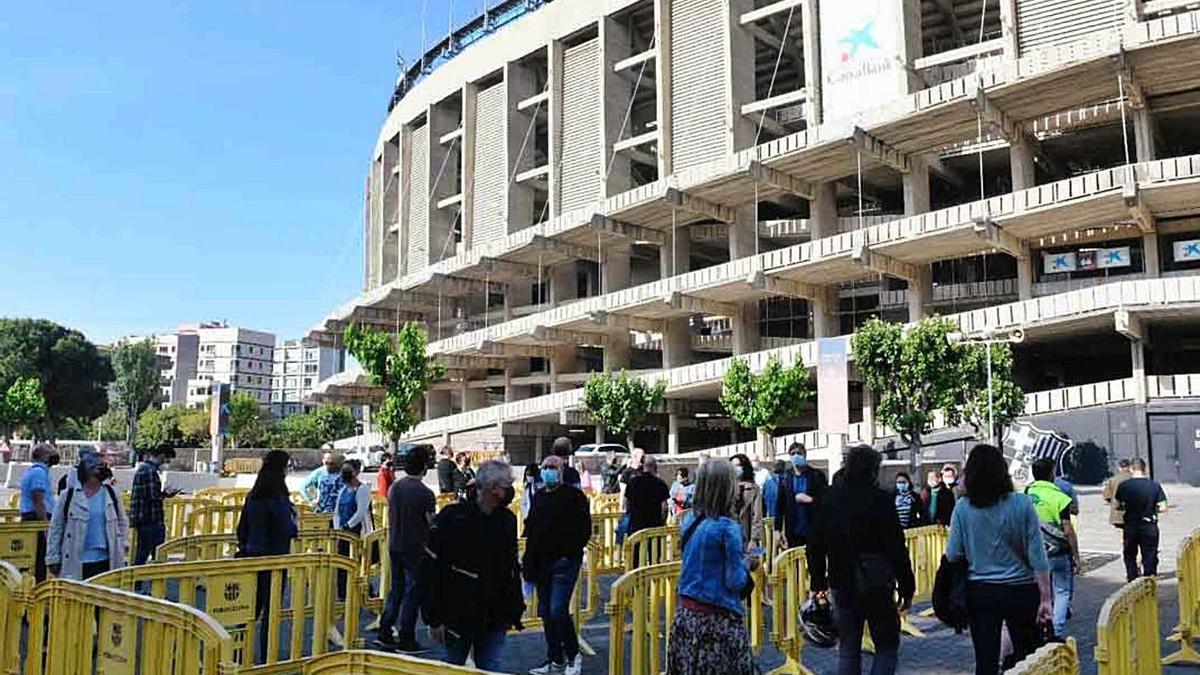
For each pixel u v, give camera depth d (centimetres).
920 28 4544
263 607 728
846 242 4041
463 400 6706
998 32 5091
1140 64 3459
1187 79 3588
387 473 1590
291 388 18100
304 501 1859
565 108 5966
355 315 7238
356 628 794
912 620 1056
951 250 3988
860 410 4494
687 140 5238
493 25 7088
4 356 8094
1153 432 3200
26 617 600
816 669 834
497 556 579
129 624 513
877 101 4403
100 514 860
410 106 7300
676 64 5369
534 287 6662
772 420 3759
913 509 1266
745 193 4881
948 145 4269
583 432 5891
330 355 14675
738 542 513
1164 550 1716
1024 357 4216
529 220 6312
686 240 5444
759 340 5097
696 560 516
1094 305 3297
